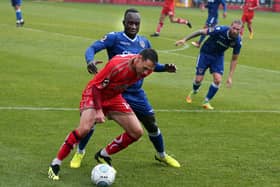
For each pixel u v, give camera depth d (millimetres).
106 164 15172
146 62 13758
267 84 32156
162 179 15469
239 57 42938
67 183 14688
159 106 24734
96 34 50906
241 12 105000
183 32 59344
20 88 26328
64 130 19766
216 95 28156
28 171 15422
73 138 14773
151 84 29859
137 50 16453
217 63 24750
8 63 32844
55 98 24766
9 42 41812
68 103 23984
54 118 21375
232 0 115750
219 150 18469
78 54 38250
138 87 15953
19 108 22547
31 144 17922
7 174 15109
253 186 15250
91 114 14688
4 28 50406
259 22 85500
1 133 18969
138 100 15984
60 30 52312
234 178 15828
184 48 45500
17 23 52812
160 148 16453
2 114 21484
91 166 16188
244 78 33719
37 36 46281
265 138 20312
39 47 40375
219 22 76688
